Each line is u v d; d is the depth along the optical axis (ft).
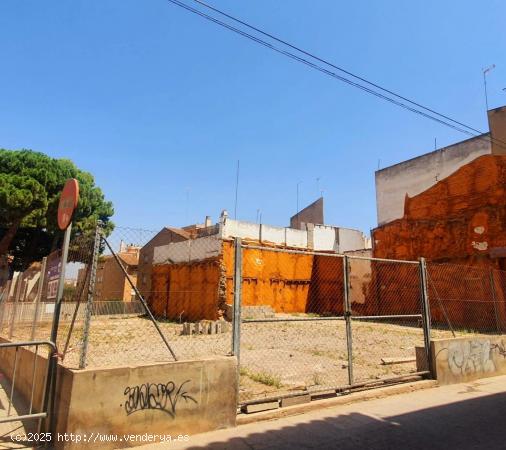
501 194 65.05
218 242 82.43
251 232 107.04
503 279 60.49
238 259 20.42
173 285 93.91
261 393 23.49
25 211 87.30
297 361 34.86
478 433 17.93
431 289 71.10
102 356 32.58
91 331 53.26
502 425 19.02
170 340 47.60
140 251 128.16
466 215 70.33
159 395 16.75
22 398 23.41
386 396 24.06
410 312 75.41
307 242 118.52
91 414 15.12
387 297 82.02
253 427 18.48
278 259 94.48
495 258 63.57
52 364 17.38
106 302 66.64
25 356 24.52
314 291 100.89
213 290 80.07
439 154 80.28
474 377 29.12
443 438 17.33
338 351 40.65
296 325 68.28
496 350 31.32
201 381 17.97
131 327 60.18
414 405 22.21
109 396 15.57
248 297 86.33
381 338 51.08
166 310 93.50
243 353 39.06
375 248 88.12
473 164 71.00
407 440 17.07
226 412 18.40
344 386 23.35
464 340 29.27
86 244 18.70
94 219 105.19
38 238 99.40
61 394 15.99
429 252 75.20
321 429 18.28
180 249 94.89
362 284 90.74
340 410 21.20
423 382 26.21
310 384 26.13
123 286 114.11
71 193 19.19
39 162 94.53
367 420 19.57
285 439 16.99
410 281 77.30
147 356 33.27
